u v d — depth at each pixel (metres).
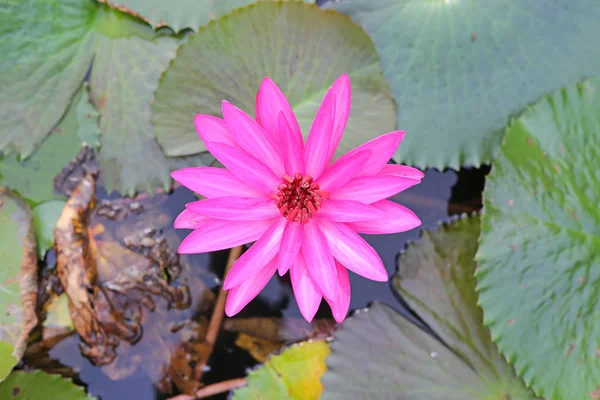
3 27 0.86
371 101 0.87
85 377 0.88
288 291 0.90
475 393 0.84
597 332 0.82
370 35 0.88
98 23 0.88
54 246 0.88
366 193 0.75
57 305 0.88
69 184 0.89
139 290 0.89
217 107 0.87
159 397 0.88
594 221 0.83
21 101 0.87
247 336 0.89
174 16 0.86
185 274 0.90
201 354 0.89
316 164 0.75
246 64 0.86
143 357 0.88
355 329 0.87
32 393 0.85
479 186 0.91
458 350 0.86
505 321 0.83
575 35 0.87
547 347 0.82
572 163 0.84
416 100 0.88
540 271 0.83
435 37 0.87
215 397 0.88
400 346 0.86
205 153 0.87
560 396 0.82
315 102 0.87
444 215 0.90
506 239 0.84
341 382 0.86
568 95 0.85
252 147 0.76
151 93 0.88
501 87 0.87
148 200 0.91
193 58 0.86
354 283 0.89
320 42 0.86
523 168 0.85
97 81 0.88
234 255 0.90
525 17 0.87
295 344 0.88
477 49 0.87
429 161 0.88
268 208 0.75
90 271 0.88
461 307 0.86
